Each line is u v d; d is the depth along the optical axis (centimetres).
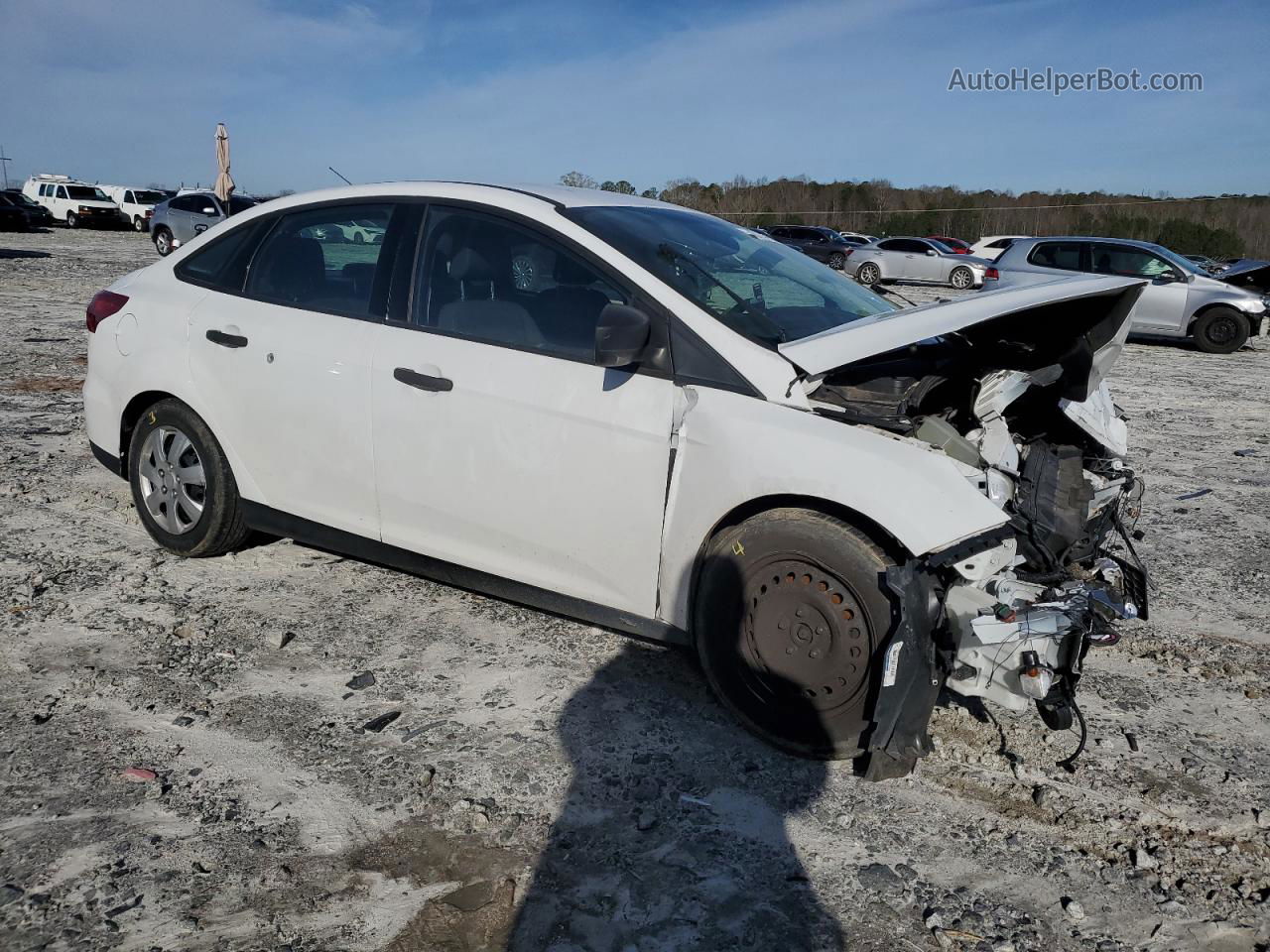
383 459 363
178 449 422
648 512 313
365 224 380
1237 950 234
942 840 270
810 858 260
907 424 304
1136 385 1095
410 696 332
